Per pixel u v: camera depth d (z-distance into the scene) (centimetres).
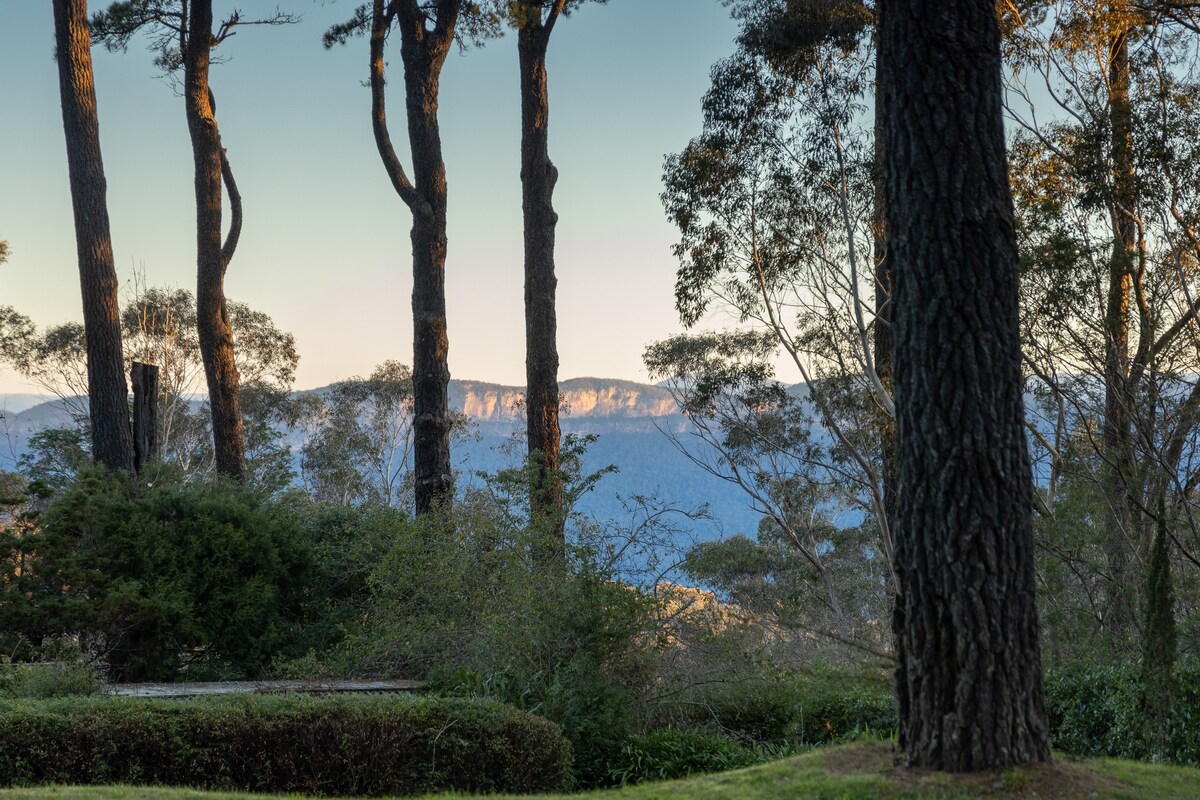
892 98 725
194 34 2472
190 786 851
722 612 1345
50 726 830
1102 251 1653
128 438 2059
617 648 1204
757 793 663
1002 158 714
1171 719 984
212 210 2472
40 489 1552
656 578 1276
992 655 668
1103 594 1438
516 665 1195
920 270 703
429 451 2025
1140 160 1683
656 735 1162
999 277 699
